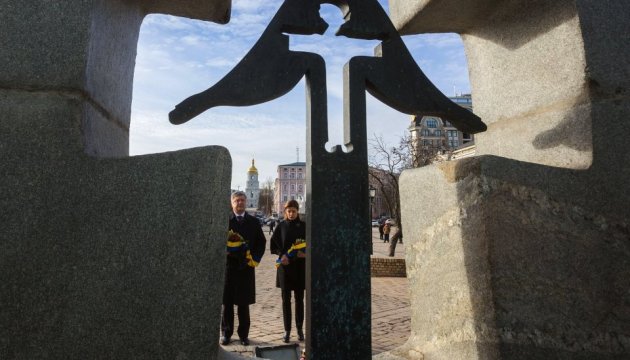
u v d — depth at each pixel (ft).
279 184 314.55
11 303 4.91
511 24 8.04
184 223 5.07
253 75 5.97
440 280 7.21
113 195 5.19
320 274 5.70
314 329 5.59
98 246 5.08
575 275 6.11
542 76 7.38
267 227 164.45
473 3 8.00
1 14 5.35
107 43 6.26
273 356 10.63
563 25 6.91
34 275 4.99
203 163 5.17
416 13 8.39
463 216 6.55
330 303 5.69
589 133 6.48
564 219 6.23
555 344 5.90
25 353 4.83
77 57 5.38
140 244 5.06
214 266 4.99
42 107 5.29
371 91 6.73
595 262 6.20
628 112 6.51
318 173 5.93
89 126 5.61
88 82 5.52
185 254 5.00
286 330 14.23
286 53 6.16
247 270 13.58
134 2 7.31
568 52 6.83
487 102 8.83
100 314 4.94
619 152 6.45
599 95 6.54
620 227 6.33
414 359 7.84
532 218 6.15
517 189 6.20
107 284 4.99
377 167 51.26
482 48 8.96
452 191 6.85
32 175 5.17
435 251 7.36
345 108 6.40
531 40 7.60
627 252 6.31
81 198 5.18
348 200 5.98
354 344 5.70
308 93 6.23
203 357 4.82
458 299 6.67
